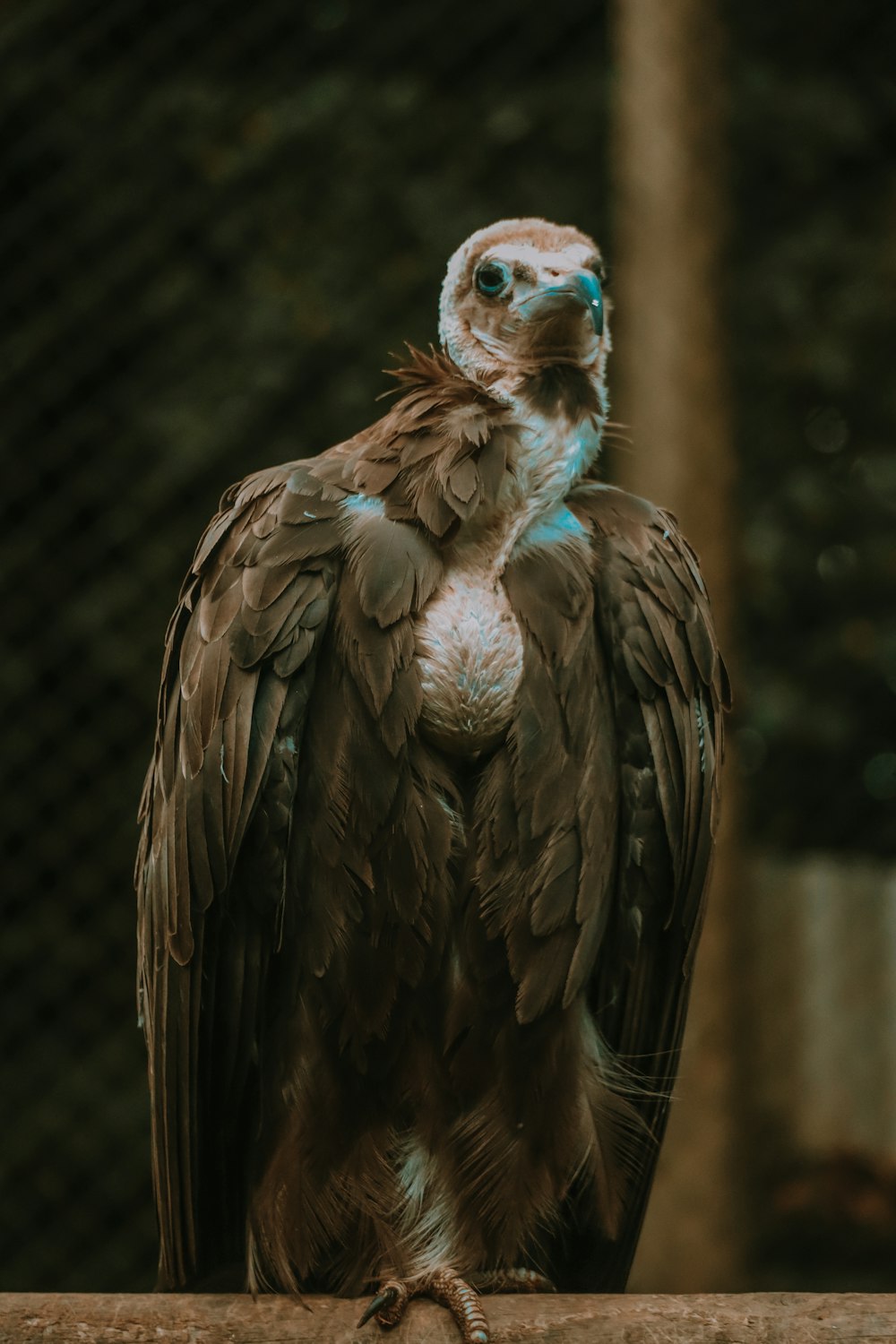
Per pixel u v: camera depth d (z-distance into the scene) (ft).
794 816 35.60
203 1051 17.62
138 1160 31.91
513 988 17.20
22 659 32.53
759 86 36.91
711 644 18.28
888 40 37.47
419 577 16.85
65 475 33.17
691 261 27.32
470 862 17.06
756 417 36.65
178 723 17.94
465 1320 15.53
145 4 34.09
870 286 37.01
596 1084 17.93
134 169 33.99
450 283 19.15
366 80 34.99
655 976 18.57
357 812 16.79
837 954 32.63
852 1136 32.32
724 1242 26.32
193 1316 16.06
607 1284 19.30
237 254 34.50
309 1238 17.20
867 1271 32.07
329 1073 17.22
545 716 16.99
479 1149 17.34
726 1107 26.53
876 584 36.40
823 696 36.06
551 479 17.51
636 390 27.27
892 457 36.76
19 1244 31.63
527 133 34.91
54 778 32.42
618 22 27.94
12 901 32.30
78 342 33.37
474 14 35.06
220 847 16.97
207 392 33.88
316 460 17.93
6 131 33.30
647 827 17.80
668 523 18.42
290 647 16.88
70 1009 32.14
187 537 33.37
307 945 17.08
